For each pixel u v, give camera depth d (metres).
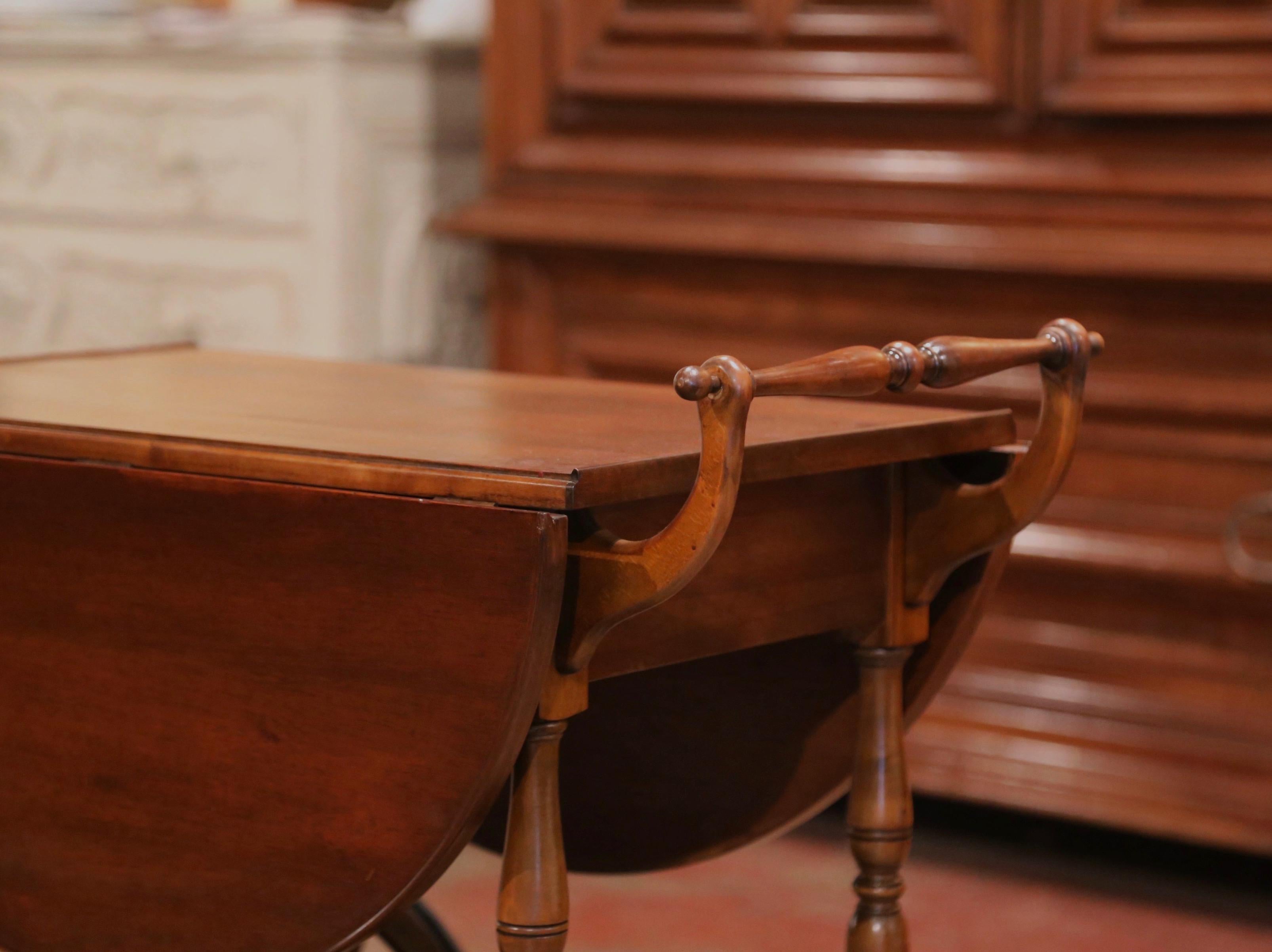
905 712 1.89
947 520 1.76
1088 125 3.12
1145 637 3.16
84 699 1.63
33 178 4.17
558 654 1.45
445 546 1.42
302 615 1.50
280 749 1.52
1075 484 3.21
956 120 3.21
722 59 3.37
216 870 1.55
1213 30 2.98
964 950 2.98
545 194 3.54
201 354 2.36
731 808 1.95
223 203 3.97
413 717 1.45
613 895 3.25
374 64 3.90
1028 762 3.18
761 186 3.33
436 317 4.15
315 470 1.50
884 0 3.23
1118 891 3.27
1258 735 3.05
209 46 3.92
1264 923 3.12
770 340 3.38
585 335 3.57
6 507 1.67
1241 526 3.05
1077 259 3.02
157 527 1.58
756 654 1.92
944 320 3.23
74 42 4.05
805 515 1.68
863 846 1.81
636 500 1.51
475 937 3.04
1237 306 3.01
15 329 4.25
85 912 1.63
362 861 1.48
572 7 3.50
